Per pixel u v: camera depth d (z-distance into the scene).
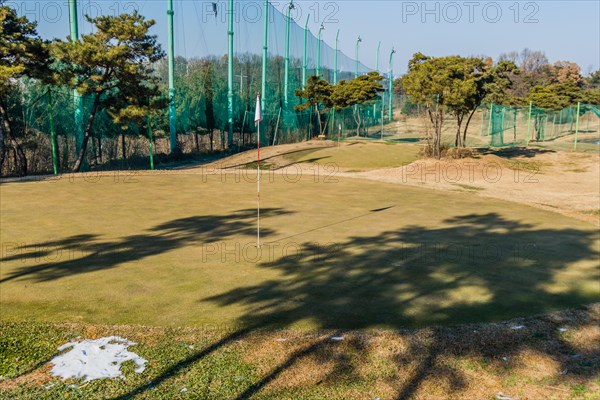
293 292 6.86
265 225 11.60
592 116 57.53
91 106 28.08
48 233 10.44
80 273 7.63
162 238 10.13
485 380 4.61
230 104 38.31
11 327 5.56
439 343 5.29
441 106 26.36
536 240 10.41
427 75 26.16
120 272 7.70
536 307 6.45
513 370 4.80
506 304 6.54
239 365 4.77
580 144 37.47
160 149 34.09
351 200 15.68
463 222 12.35
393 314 6.11
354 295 6.78
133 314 5.99
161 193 16.48
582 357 5.10
